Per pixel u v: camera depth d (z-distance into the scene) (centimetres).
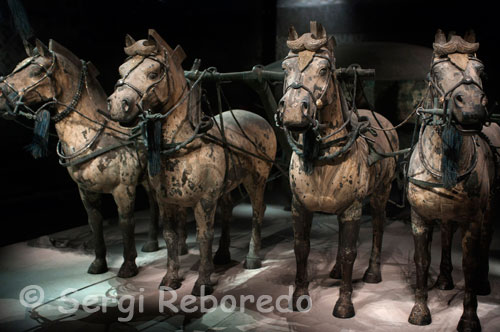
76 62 422
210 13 895
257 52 919
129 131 425
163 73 342
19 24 604
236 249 536
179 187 365
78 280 440
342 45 734
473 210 296
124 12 764
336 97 303
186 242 566
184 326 342
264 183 470
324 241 565
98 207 450
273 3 912
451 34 273
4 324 348
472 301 318
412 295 388
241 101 925
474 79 258
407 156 336
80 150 405
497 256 497
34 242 562
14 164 652
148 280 438
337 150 309
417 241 327
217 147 384
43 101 406
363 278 423
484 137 329
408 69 649
